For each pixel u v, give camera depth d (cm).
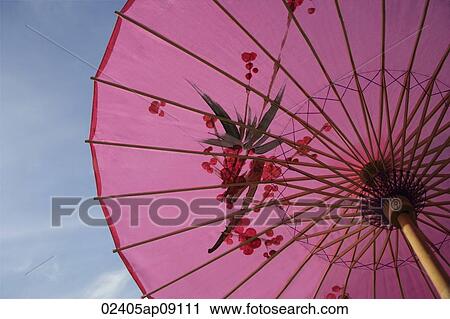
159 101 311
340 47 293
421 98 297
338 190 327
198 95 310
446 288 230
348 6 290
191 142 317
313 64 297
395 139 312
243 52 300
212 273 329
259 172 321
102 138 317
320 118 309
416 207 289
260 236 332
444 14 289
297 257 335
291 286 338
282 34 295
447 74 301
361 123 310
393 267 341
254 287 333
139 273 323
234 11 295
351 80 297
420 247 255
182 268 327
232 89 307
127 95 313
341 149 298
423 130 316
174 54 304
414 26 291
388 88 304
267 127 312
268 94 305
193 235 329
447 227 344
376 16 290
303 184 330
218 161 321
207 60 303
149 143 318
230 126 312
